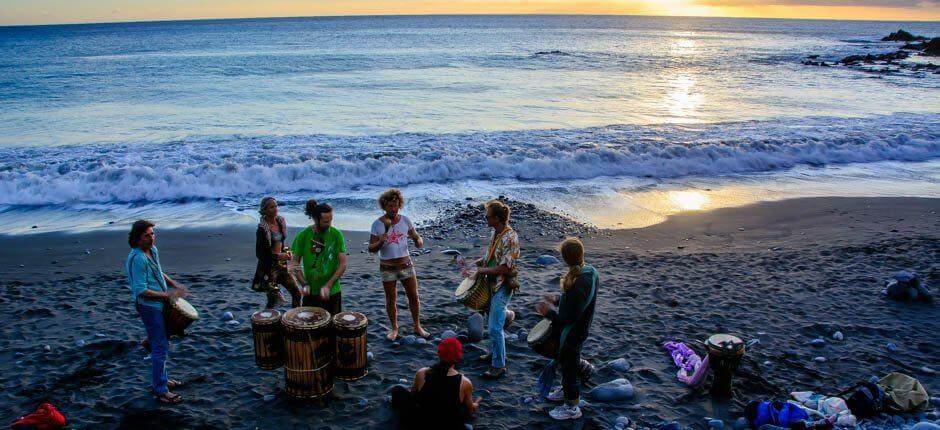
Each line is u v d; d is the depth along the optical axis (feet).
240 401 19.67
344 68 163.43
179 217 45.11
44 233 40.91
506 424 18.44
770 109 97.60
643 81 138.31
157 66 169.48
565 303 17.94
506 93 114.01
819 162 63.10
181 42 315.17
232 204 48.60
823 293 29.60
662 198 49.96
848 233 40.37
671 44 313.12
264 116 87.61
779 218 44.27
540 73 154.71
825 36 447.83
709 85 131.95
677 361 22.35
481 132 73.77
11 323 25.98
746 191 52.39
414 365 22.20
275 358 20.03
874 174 58.59
